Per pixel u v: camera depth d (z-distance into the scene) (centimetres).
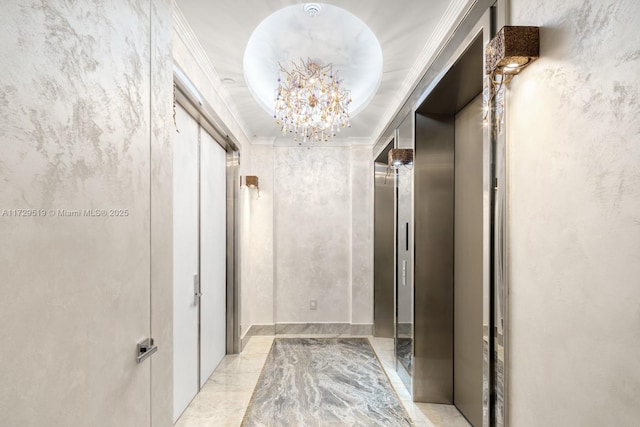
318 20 258
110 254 94
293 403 270
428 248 267
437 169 267
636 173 81
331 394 286
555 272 109
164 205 128
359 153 466
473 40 170
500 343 138
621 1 84
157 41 124
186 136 265
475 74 204
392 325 447
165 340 128
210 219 326
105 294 91
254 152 462
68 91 78
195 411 258
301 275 471
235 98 329
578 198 99
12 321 63
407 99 291
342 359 368
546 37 113
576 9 100
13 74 64
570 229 102
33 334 68
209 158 322
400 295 327
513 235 133
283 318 470
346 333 469
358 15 203
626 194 83
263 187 462
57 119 75
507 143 136
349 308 471
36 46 69
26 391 66
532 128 121
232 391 292
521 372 127
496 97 143
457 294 259
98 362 88
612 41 87
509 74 128
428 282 267
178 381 250
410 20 205
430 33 218
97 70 89
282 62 317
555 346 109
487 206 148
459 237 256
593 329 93
